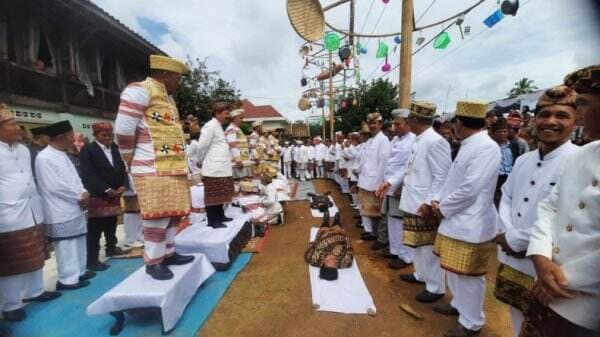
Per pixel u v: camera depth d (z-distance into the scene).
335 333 2.66
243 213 5.40
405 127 4.11
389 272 3.89
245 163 5.77
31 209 2.89
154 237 2.74
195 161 6.30
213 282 3.54
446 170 3.05
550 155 1.93
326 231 4.21
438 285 3.14
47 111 7.71
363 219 5.37
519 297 2.06
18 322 2.78
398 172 4.04
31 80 7.22
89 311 2.47
